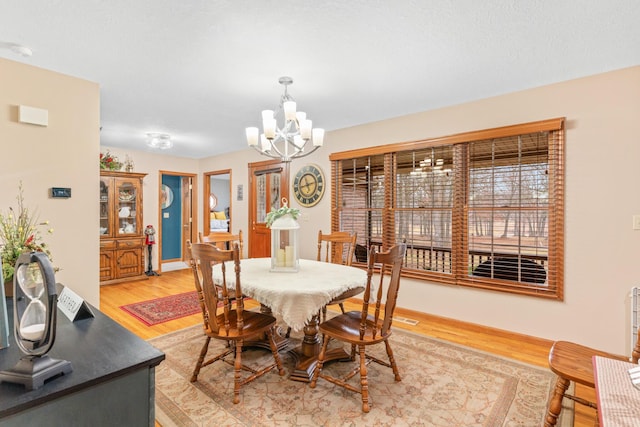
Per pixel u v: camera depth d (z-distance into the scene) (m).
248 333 2.05
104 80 2.71
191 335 2.99
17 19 1.82
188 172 6.50
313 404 1.96
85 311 1.39
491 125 3.04
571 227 2.66
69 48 2.17
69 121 2.64
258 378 2.25
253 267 2.75
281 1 1.66
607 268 2.52
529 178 2.88
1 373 0.87
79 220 2.72
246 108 3.41
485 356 2.60
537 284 2.86
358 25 1.88
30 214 2.47
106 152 5.37
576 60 2.30
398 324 3.29
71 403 0.87
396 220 3.70
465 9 1.72
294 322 2.01
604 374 1.28
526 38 2.01
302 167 4.64
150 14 1.78
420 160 3.53
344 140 4.15
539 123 2.74
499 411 1.90
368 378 2.26
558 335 2.73
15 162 2.40
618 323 2.48
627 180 2.44
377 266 3.85
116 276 5.08
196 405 1.94
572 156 2.65
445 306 3.33
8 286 1.66
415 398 2.02
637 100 2.40
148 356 1.03
